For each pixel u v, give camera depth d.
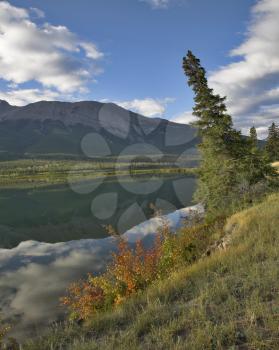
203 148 25.70
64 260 20.02
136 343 5.26
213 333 4.85
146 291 8.90
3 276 17.69
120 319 6.70
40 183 165.88
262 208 15.23
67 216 50.69
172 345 4.84
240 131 25.20
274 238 10.43
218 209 22.52
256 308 5.30
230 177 23.05
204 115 25.38
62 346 6.15
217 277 7.69
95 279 11.31
